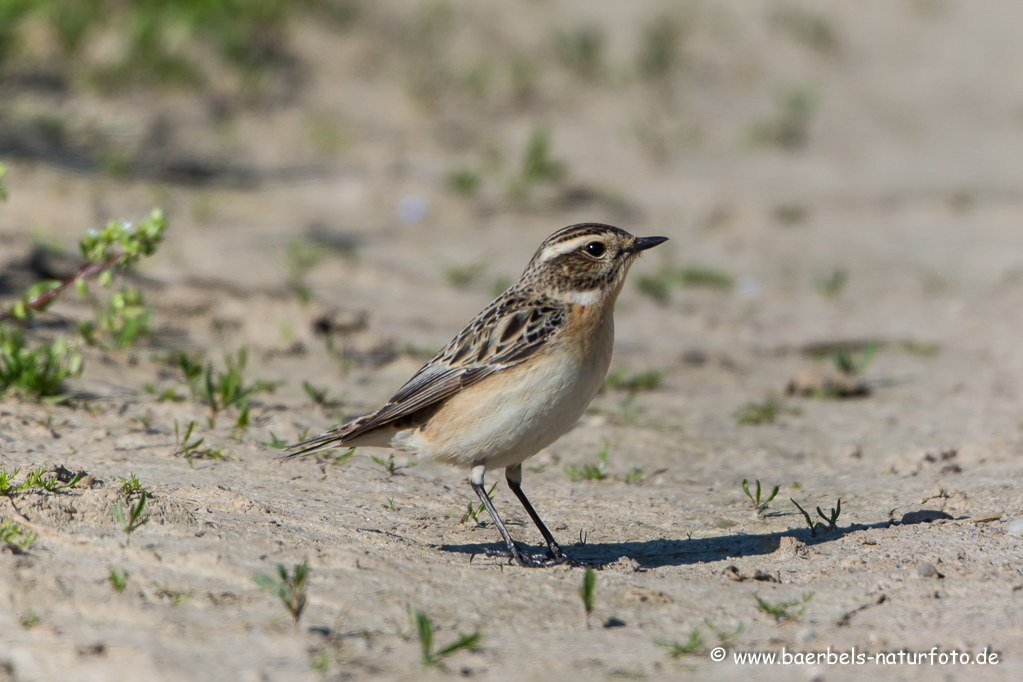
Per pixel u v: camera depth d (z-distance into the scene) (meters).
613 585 8.80
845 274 22.91
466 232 23.92
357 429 9.47
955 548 9.38
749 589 8.75
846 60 41.62
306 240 21.81
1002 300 21.14
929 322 19.94
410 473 11.95
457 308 19.27
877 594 8.52
